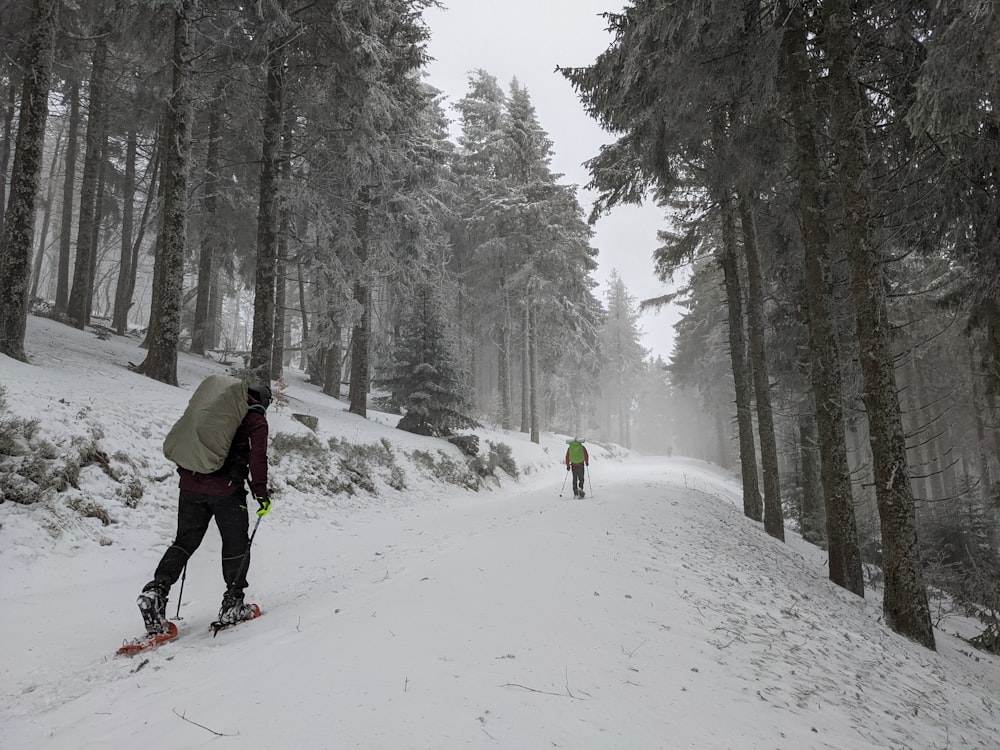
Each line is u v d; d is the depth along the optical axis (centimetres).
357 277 1697
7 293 987
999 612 1107
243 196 2041
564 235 3025
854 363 1270
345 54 1394
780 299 1625
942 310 1232
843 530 974
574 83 996
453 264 3422
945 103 516
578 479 1370
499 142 3073
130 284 2414
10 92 1816
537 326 3234
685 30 774
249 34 1358
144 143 2384
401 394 2064
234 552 383
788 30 891
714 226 1569
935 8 573
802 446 1753
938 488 2988
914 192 821
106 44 1684
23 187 1020
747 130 981
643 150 1076
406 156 1880
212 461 373
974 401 2048
